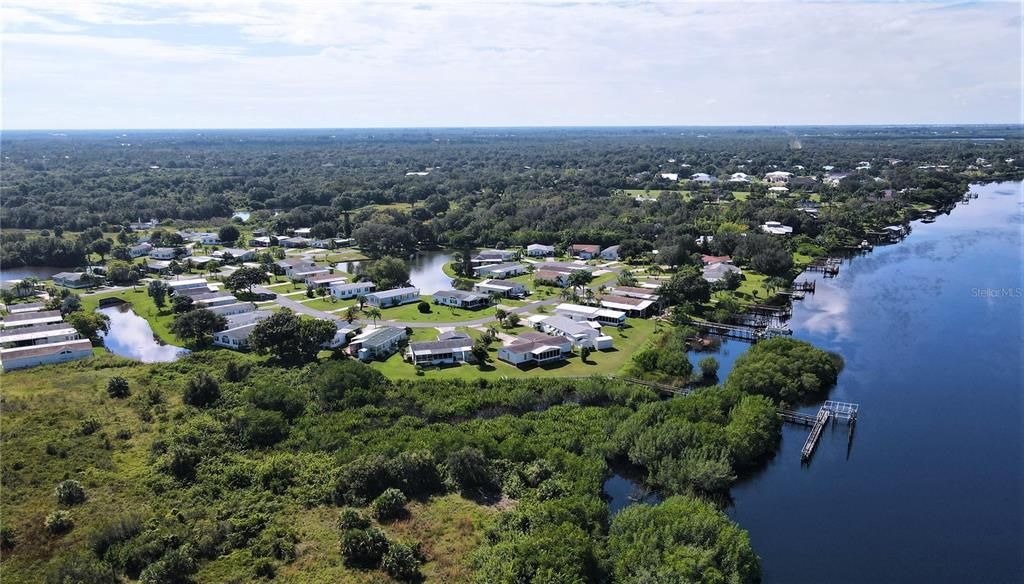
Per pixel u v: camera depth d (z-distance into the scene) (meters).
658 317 168.88
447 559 74.06
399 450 94.62
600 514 79.12
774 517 86.19
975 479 95.19
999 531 83.25
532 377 126.38
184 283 195.62
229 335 148.00
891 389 126.19
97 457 92.50
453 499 86.31
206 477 89.50
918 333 157.38
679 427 94.75
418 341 148.00
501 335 154.00
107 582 68.25
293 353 136.38
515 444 94.25
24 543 74.25
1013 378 131.12
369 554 73.62
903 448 104.25
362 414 107.88
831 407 114.88
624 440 96.56
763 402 106.00
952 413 116.31
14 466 88.38
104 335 162.12
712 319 165.88
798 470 97.69
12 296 186.88
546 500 81.94
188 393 112.50
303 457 95.12
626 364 133.62
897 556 78.56
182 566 70.38
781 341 132.25
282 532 78.50
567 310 169.50
